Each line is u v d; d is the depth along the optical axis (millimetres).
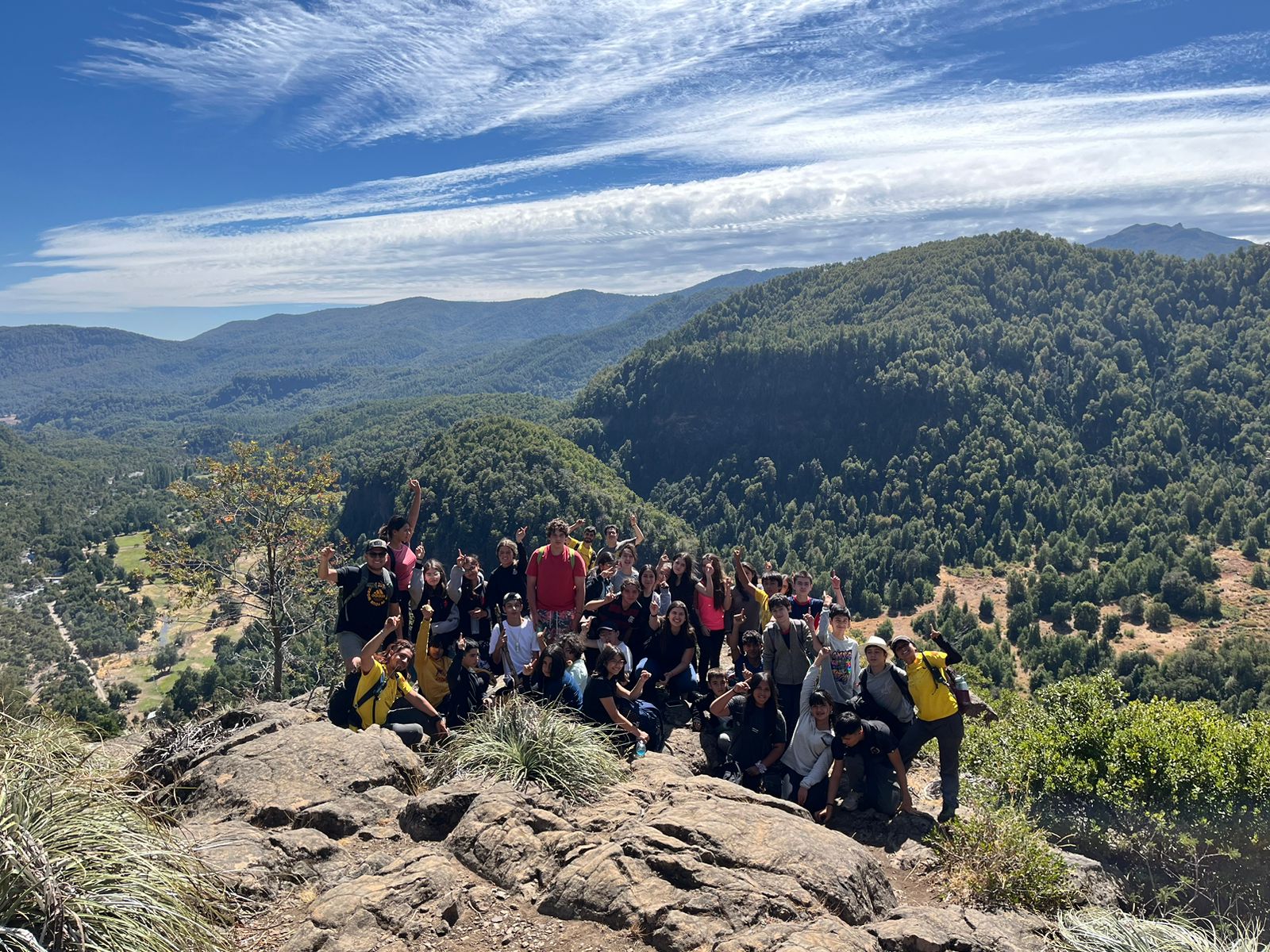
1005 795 8781
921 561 139250
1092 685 9930
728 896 4141
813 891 4402
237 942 3822
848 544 152250
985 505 161500
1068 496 161125
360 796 5414
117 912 3338
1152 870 8023
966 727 10297
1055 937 4727
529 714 6199
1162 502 155250
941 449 179250
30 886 3201
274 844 4637
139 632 120500
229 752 6016
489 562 121000
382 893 4062
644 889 4180
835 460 190500
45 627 124938
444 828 5105
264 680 24562
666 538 128250
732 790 5668
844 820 6672
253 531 23203
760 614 9141
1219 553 133750
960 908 4730
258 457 23516
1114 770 8695
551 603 8641
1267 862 8195
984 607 120500
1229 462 168500
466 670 7391
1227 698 81250
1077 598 119625
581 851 4582
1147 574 119625
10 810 3510
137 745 7109
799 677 7512
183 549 23641
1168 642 103875
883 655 6914
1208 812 8500
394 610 7301
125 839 3703
